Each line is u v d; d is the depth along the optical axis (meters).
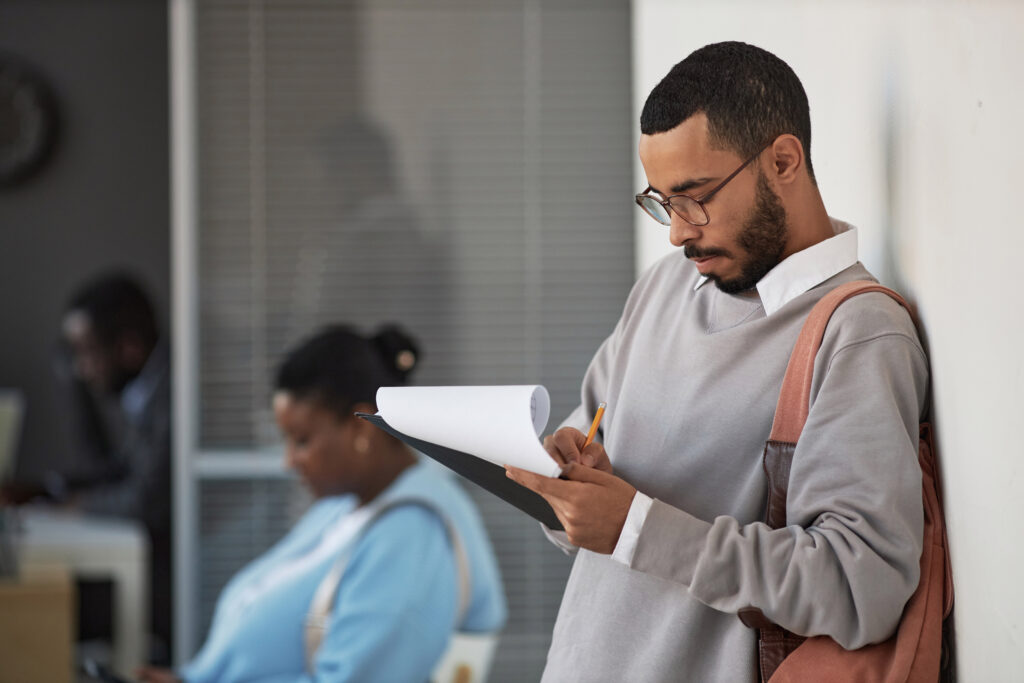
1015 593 1.87
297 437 3.91
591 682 2.28
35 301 8.55
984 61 1.93
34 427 8.54
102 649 6.63
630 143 5.80
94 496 6.95
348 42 5.82
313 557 3.88
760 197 2.13
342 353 3.93
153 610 7.68
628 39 5.81
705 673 2.19
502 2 5.83
